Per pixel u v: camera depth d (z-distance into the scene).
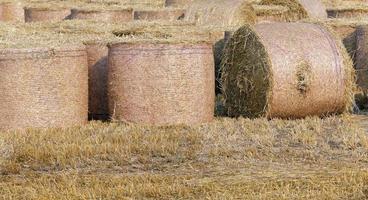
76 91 19.45
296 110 20.09
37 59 18.77
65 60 19.17
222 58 21.34
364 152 16.20
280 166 15.19
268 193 13.23
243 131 18.22
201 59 19.61
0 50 18.59
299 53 19.89
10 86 18.62
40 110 18.84
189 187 13.69
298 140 17.30
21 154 16.02
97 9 32.16
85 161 15.69
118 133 18.02
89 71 20.83
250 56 20.36
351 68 20.30
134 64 19.31
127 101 19.45
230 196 13.08
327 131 18.27
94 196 13.18
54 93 18.98
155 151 16.34
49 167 15.46
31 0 42.59
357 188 13.36
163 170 15.05
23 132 18.20
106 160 15.81
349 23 25.02
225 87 21.34
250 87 20.39
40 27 25.14
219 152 16.16
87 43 20.78
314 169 14.91
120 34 23.16
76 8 32.88
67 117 19.23
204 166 15.23
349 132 17.91
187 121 19.45
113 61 19.61
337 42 20.33
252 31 20.31
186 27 24.72
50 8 35.28
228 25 27.05
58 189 13.70
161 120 19.33
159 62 19.23
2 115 18.67
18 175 14.95
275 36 20.11
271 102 19.86
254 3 30.75
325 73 19.95
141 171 15.04
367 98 23.03
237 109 21.00
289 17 31.03
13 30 23.45
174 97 19.31
